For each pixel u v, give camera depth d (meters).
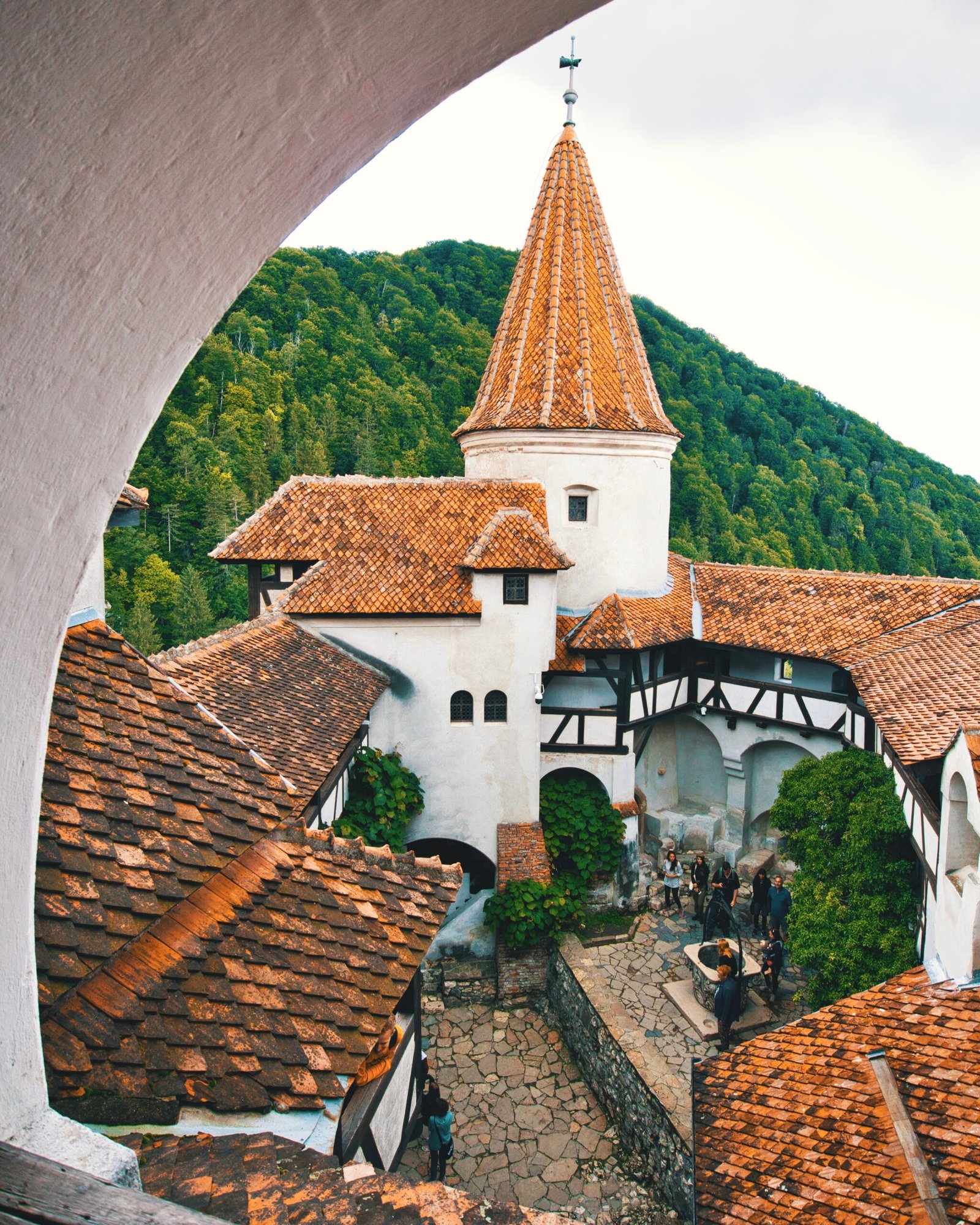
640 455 23.55
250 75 1.91
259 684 16.88
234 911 6.79
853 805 16.83
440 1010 19.56
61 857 5.29
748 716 24.03
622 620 22.05
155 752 6.62
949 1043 9.53
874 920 15.17
